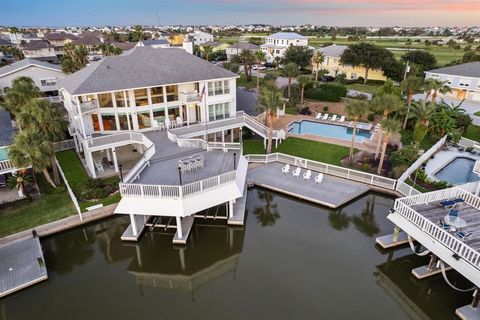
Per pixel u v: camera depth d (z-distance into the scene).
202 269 20.05
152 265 20.55
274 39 106.62
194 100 33.66
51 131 28.28
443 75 57.66
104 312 16.80
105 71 31.20
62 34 118.44
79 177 29.50
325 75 78.25
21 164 23.98
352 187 27.31
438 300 17.28
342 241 21.77
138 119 32.78
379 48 68.56
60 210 24.09
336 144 36.75
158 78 31.72
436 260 18.88
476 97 54.59
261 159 32.03
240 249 21.28
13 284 17.42
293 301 17.02
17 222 22.69
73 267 20.20
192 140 28.03
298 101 56.12
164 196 20.16
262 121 43.03
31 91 36.47
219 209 24.98
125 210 20.47
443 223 17.64
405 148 29.23
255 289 17.97
